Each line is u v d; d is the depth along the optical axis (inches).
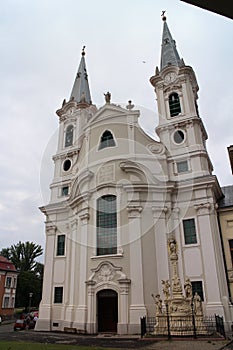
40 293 2308.1
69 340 634.8
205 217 853.8
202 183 882.1
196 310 657.6
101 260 833.5
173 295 689.0
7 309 1691.7
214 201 907.4
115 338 663.1
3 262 1777.8
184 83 1091.9
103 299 813.2
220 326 644.7
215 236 839.1
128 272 799.1
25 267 2524.6
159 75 1141.1
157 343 557.3
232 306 766.5
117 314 781.3
